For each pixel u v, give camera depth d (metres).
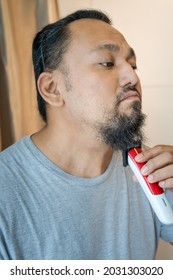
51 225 0.59
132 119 0.59
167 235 0.76
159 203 0.53
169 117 1.11
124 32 1.08
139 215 0.70
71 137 0.63
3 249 0.55
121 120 0.59
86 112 0.60
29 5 1.00
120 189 0.68
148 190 0.54
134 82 0.59
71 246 0.60
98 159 0.65
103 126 0.60
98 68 0.60
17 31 0.99
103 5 1.08
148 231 0.71
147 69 1.09
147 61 1.09
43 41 0.66
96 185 0.64
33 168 0.61
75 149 0.63
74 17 0.66
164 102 1.10
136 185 0.71
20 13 0.99
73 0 1.09
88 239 0.61
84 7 1.08
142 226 0.70
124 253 0.65
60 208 0.60
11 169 0.61
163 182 0.54
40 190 0.60
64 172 0.62
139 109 0.60
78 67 0.60
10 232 0.55
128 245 0.66
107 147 0.64
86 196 0.62
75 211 0.61
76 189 0.62
